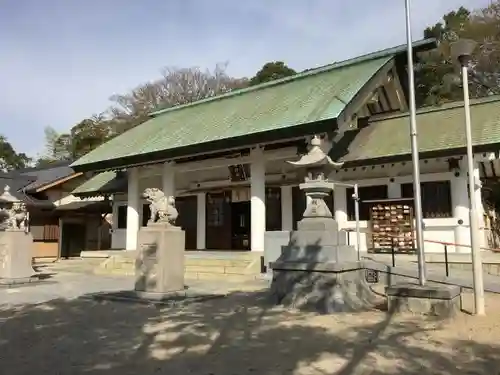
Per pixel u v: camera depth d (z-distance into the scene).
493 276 13.13
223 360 5.54
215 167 20.77
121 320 8.23
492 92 34.66
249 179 21.06
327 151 15.92
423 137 16.94
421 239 8.79
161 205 10.93
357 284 9.49
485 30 35.25
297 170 19.83
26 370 5.28
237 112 19.94
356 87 16.41
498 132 15.20
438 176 16.72
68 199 30.52
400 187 17.53
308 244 9.46
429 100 34.03
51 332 7.34
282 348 6.07
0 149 55.19
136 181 22.30
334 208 18.78
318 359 5.52
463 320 7.67
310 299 9.07
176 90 49.25
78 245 30.00
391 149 16.89
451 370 5.06
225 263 16.73
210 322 7.88
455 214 16.22
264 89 21.92
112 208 27.38
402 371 5.03
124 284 14.97
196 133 19.39
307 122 14.98
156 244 10.64
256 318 8.19
